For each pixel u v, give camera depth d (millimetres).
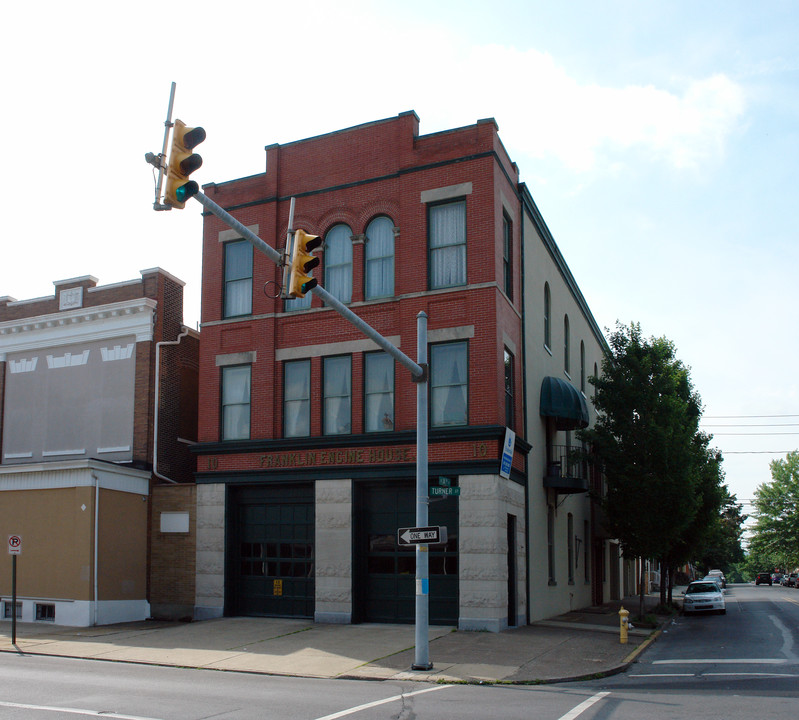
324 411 23250
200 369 25141
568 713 10602
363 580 22094
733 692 12656
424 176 22516
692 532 35156
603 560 37781
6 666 15422
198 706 11000
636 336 27141
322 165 24266
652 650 19516
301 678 14617
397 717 10234
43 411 27781
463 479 20781
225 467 24188
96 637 19891
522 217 25328
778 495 94125
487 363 21094
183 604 24250
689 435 29203
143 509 25000
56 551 23219
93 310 26938
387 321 22594
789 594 61250
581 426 27766
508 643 18297
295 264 11336
